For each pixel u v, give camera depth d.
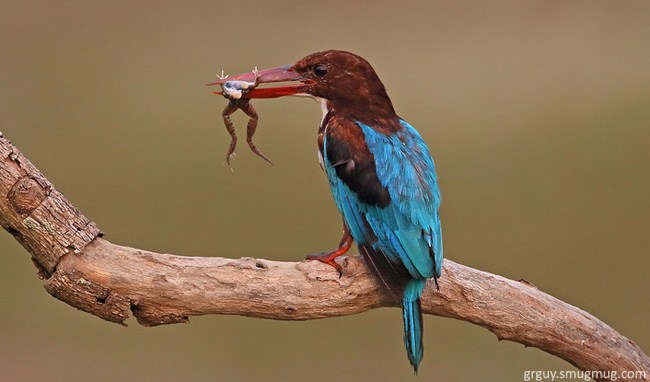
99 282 7.99
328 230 15.34
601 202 16.20
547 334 8.32
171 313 8.10
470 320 8.43
